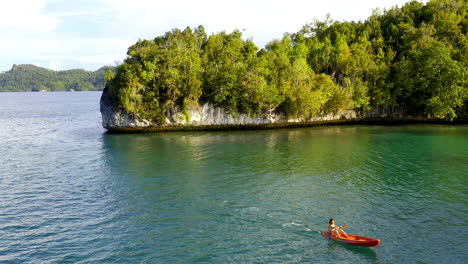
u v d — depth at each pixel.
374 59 97.81
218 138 73.62
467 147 59.06
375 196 34.94
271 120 90.00
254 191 36.72
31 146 64.81
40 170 46.44
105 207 32.72
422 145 61.62
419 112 96.19
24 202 34.25
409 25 106.25
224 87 84.56
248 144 65.25
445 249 24.31
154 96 84.88
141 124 83.50
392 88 95.75
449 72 84.38
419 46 96.12
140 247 24.95
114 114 82.75
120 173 44.47
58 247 25.12
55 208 32.59
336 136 74.06
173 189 37.69
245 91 86.69
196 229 27.72
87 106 191.50
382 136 72.75
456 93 83.88
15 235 27.08
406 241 25.50
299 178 41.41
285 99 90.00
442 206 32.06
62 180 41.66
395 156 52.84
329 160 50.75
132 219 29.84
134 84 80.25
